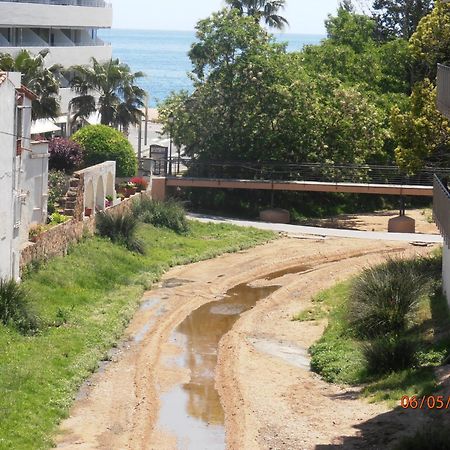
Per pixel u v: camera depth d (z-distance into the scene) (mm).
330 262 39375
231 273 37156
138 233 39625
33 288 29656
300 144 50656
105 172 39719
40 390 22203
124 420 21672
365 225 49062
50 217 35125
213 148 50688
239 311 32156
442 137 34312
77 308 29672
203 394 23812
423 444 18422
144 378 24625
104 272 33844
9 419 20156
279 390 23766
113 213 39406
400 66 59875
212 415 22328
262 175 50344
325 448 19594
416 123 34125
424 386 21969
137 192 44969
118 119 56000
